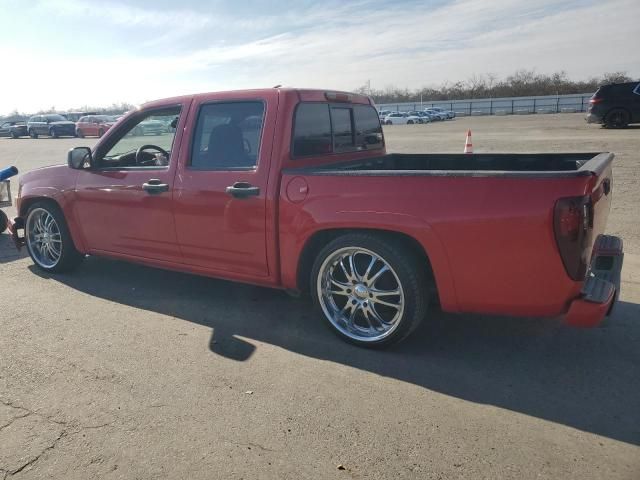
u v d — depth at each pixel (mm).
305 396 3203
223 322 4344
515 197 3111
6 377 3473
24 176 5684
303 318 4410
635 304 4457
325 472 2535
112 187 4848
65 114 55969
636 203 7961
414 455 2639
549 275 3127
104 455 2688
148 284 5309
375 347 3785
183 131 4410
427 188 3348
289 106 3986
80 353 3803
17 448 2752
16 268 5898
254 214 4023
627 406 3041
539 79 81562
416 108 70062
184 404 3129
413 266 3527
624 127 21828
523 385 3295
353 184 3588
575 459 2582
